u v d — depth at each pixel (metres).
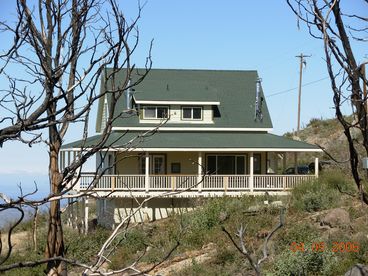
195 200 34.97
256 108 40.31
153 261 23.36
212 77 43.03
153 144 34.84
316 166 35.00
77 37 5.54
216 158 38.16
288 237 22.97
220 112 40.22
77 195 5.21
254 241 23.44
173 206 35.41
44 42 5.71
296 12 4.87
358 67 4.67
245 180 35.75
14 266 4.77
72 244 25.12
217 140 37.06
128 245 24.45
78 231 30.14
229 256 22.23
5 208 4.62
